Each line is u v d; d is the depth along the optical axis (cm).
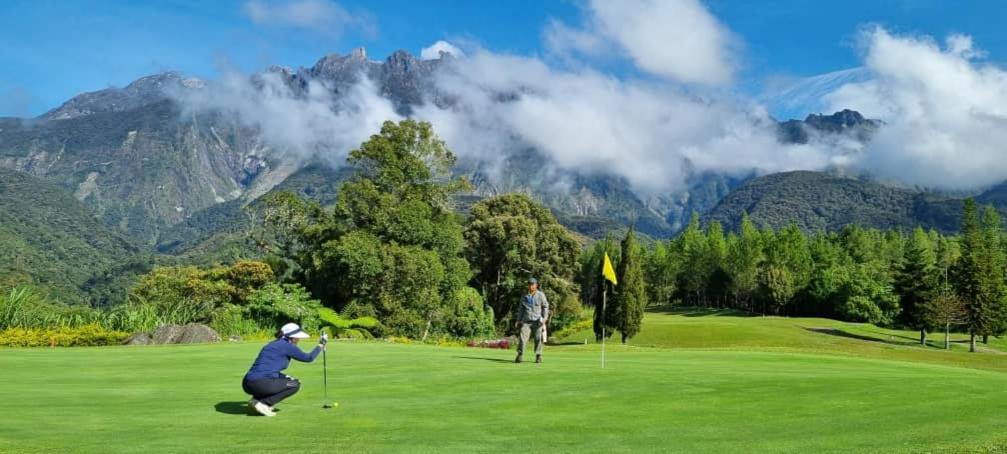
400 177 5644
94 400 1211
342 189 5397
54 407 1127
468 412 1105
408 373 1616
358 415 1073
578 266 7544
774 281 11344
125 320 3622
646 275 14638
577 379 1496
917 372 1941
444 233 5469
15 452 789
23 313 3441
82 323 3547
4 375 1605
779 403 1210
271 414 1072
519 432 951
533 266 6800
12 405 1143
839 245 14650
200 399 1231
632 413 1105
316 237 5375
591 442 889
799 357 2433
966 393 1352
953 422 1053
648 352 2764
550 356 2364
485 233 6825
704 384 1425
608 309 6500
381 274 4925
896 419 1074
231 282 5219
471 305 5819
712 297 13912
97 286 16325
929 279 7900
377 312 4975
